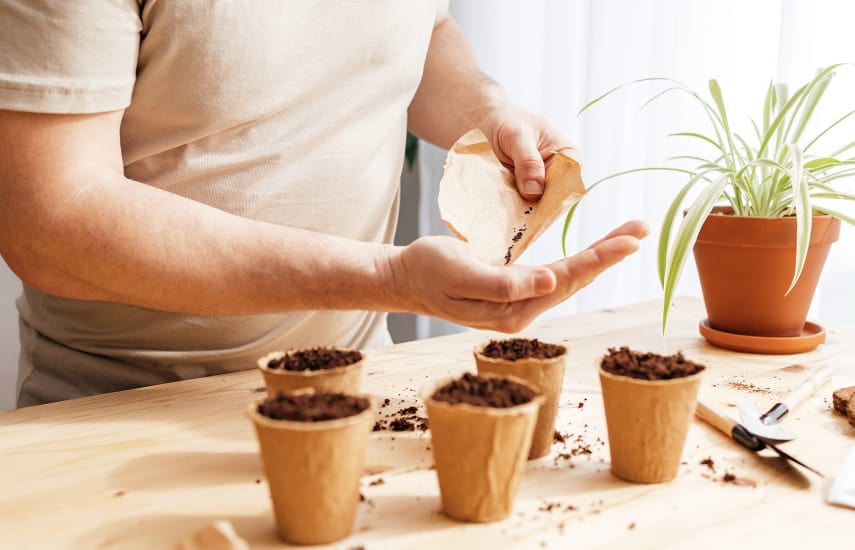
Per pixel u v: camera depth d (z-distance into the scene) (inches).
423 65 44.9
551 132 43.5
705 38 60.5
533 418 22.8
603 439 29.8
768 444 27.5
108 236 28.8
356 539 22.3
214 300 30.5
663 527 22.8
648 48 67.0
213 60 34.3
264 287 30.3
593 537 22.2
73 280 30.6
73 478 26.1
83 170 29.2
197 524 23.2
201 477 26.4
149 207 29.6
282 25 36.1
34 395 40.7
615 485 25.8
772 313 40.4
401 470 27.1
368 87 41.0
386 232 48.0
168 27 32.9
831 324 47.9
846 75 52.5
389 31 40.9
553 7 73.4
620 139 69.2
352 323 45.1
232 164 37.2
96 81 29.3
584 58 72.0
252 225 31.3
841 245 54.9
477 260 28.3
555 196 37.2
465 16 81.5
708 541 22.0
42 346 40.9
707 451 28.4
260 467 27.3
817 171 43.3
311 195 39.6
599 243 29.2
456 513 23.3
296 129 38.7
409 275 29.6
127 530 22.7
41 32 27.9
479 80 47.8
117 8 30.3
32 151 28.2
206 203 37.4
